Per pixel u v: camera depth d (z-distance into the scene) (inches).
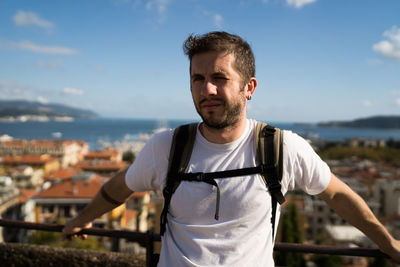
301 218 1770.4
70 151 4653.1
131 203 1127.0
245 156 64.5
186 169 66.0
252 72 65.6
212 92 60.5
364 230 71.2
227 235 63.1
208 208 63.7
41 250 113.4
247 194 62.1
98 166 3041.3
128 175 73.2
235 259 61.9
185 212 65.2
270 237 65.2
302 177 66.2
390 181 2623.0
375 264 322.0
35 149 4281.5
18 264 114.4
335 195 68.5
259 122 69.2
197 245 63.4
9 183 2213.3
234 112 62.3
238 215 62.9
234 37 63.0
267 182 63.4
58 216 1747.0
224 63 61.0
